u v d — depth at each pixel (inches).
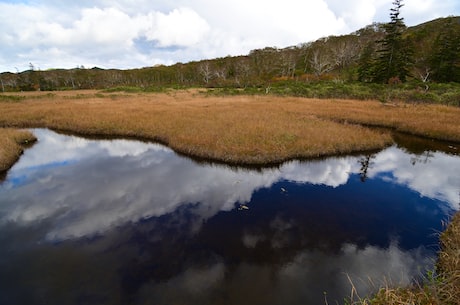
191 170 460.4
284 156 484.7
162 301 190.4
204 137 571.2
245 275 216.5
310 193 372.5
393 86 1592.0
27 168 475.2
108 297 194.1
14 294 197.5
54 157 536.4
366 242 260.7
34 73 4744.1
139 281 210.4
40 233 277.7
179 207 333.1
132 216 311.7
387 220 301.4
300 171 455.2
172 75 4601.4
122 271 221.5
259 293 197.6
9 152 508.1
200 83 3572.8
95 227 288.8
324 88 1662.2
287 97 1513.3
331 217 308.2
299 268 225.0
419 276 211.3
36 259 237.3
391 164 494.3
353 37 4318.4
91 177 431.8
